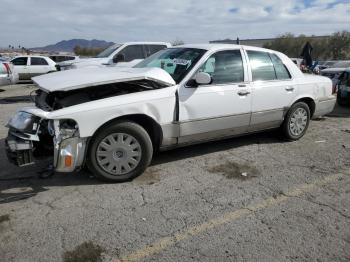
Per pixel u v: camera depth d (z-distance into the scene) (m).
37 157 4.31
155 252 3.07
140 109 4.38
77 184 4.38
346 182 4.58
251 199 4.07
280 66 5.97
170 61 5.31
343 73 10.55
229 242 3.22
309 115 6.41
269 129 6.00
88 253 3.04
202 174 4.76
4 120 8.17
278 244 3.20
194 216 3.66
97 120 4.11
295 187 4.41
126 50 12.00
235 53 5.40
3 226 3.43
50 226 3.44
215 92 5.01
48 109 4.22
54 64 21.02
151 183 4.45
